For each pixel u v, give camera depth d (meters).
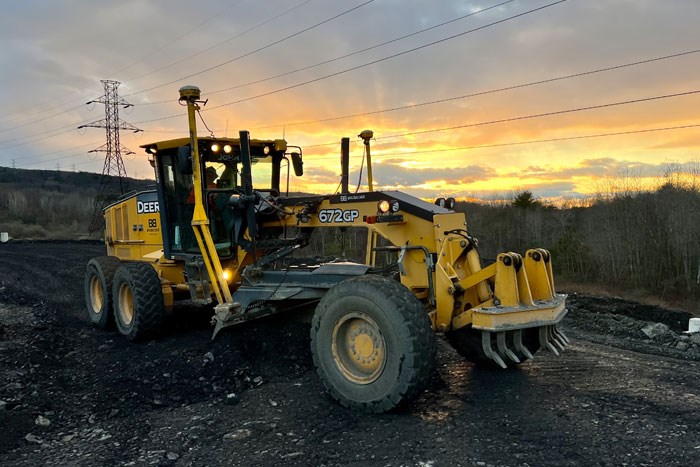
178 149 6.47
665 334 7.16
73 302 9.96
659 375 5.10
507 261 4.13
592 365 5.44
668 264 27.52
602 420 3.95
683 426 3.82
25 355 5.95
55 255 21.23
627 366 5.42
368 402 4.13
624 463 3.28
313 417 4.18
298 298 5.40
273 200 5.91
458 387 4.73
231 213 6.29
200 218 5.86
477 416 4.07
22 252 23.45
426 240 4.64
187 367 5.41
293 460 3.48
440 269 4.43
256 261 5.90
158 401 4.71
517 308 4.11
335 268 5.35
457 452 3.49
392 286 4.11
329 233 6.61
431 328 4.06
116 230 8.80
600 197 32.38
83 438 3.99
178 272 7.30
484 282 4.45
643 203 29.89
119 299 7.07
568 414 4.07
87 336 7.27
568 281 29.48
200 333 6.69
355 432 3.86
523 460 3.35
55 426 4.20
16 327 7.62
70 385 5.18
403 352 3.93
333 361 4.38
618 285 28.09
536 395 4.50
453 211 4.86
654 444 3.53
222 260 6.41
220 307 5.52
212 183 6.56
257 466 3.42
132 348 6.43
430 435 3.75
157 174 7.09
